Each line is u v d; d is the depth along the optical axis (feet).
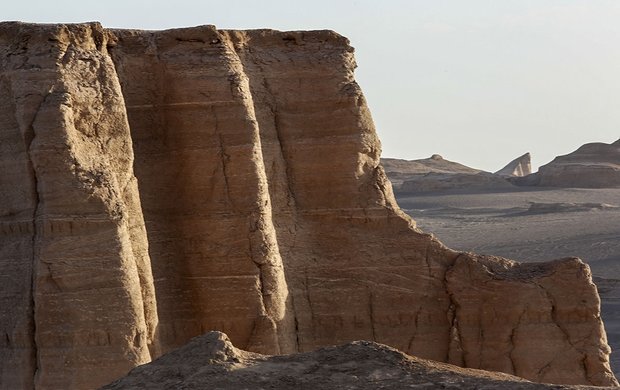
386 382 93.97
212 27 140.56
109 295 122.83
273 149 146.72
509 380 95.81
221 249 138.10
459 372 96.68
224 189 138.31
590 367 148.36
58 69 126.21
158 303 136.98
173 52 139.95
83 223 122.83
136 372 97.25
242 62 146.61
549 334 148.36
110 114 128.77
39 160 123.24
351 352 98.07
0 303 125.39
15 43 127.85
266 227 138.72
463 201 590.14
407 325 148.36
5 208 126.62
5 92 126.82
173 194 139.03
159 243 138.31
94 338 122.31
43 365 121.80
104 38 134.31
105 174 125.08
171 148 139.03
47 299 122.11
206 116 138.51
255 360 97.86
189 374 95.81
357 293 147.23
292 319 143.43
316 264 146.82
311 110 148.56
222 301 137.49
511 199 590.96
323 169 148.15
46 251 122.21
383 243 148.77
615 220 480.23
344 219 147.95
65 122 123.95
